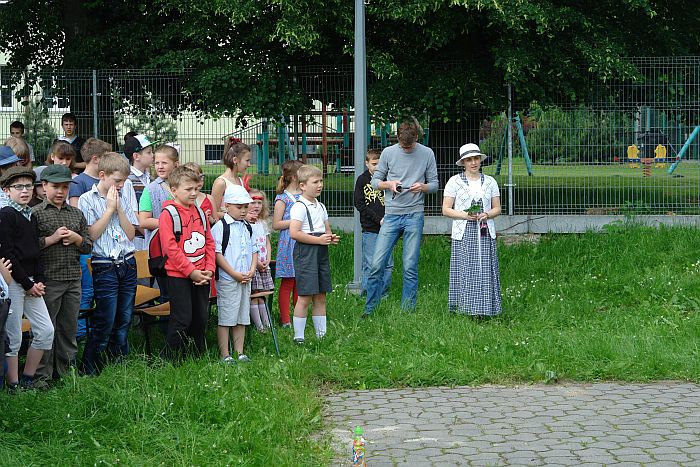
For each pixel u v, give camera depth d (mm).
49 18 19109
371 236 11367
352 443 6363
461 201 10375
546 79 15523
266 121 16031
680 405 7273
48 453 5820
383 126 16094
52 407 6570
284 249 10141
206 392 7055
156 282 9844
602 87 15523
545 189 15391
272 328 8859
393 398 7613
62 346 7844
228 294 8430
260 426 6406
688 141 15250
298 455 6020
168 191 9359
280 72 16391
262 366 8094
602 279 12508
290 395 7293
